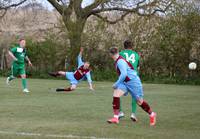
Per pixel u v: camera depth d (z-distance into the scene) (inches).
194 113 682.2
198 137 466.3
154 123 550.6
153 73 1788.9
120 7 1849.2
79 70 964.0
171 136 468.4
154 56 1775.3
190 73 1740.9
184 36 1745.8
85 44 1851.6
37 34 2005.4
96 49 1846.7
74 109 698.2
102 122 561.9
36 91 1066.1
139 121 584.1
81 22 1882.4
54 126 516.1
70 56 1868.8
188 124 562.9
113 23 1852.9
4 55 2050.9
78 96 954.1
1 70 1956.2
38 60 1909.4
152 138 453.4
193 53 1748.3
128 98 943.7
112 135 464.8
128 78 546.6
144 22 1790.1
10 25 2114.9
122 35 1833.2
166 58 1764.3
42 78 1883.6
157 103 843.4
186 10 1766.7
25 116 604.7
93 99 883.4
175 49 1752.0
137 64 581.6
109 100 863.7
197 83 1689.2
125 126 533.0
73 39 1866.4
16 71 1039.0
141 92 550.9
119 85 555.2
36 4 2033.7
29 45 1904.5
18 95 939.3
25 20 2081.7
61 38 1899.6
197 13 1750.7
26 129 490.6
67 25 1882.4
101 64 1851.6
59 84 1403.8
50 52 1892.2
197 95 1063.0
